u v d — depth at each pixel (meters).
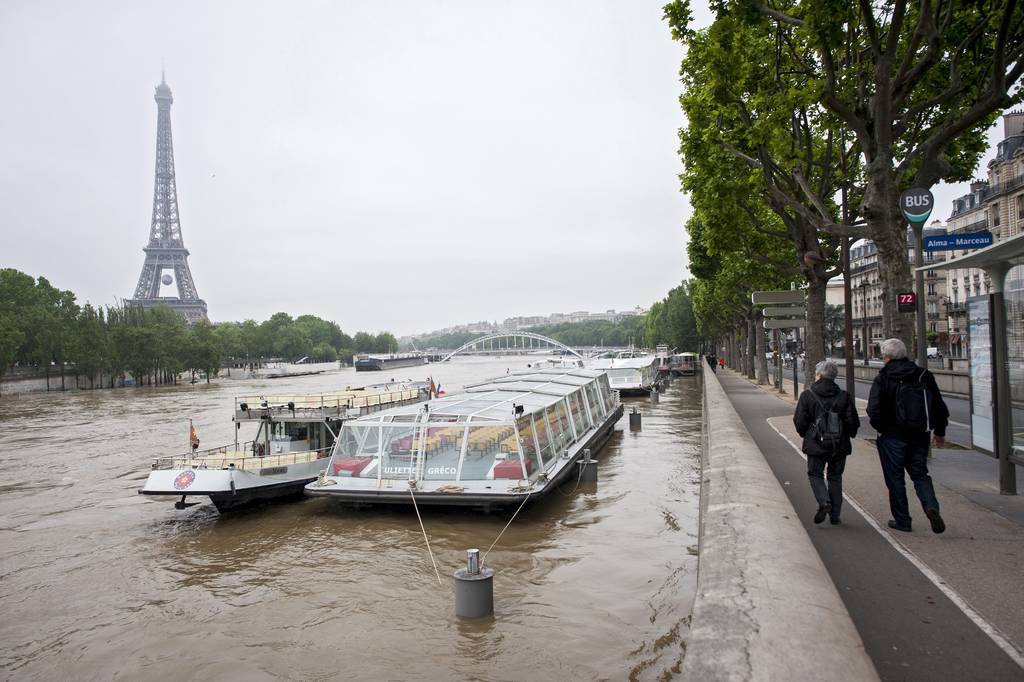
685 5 18.39
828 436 9.23
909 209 14.06
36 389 115.56
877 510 10.01
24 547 19.27
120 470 33.03
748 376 59.44
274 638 11.90
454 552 15.62
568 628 11.32
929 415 8.69
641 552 14.98
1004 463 10.49
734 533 7.50
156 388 123.00
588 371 35.78
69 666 11.52
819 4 13.64
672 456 27.11
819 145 25.39
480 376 147.88
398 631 11.64
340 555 15.97
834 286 136.12
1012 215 59.12
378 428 19.42
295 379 161.75
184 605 13.91
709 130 20.86
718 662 4.45
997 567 7.38
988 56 16.17
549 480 19.09
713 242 27.56
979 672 5.22
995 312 10.30
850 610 6.44
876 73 14.06
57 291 137.00
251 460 22.17
